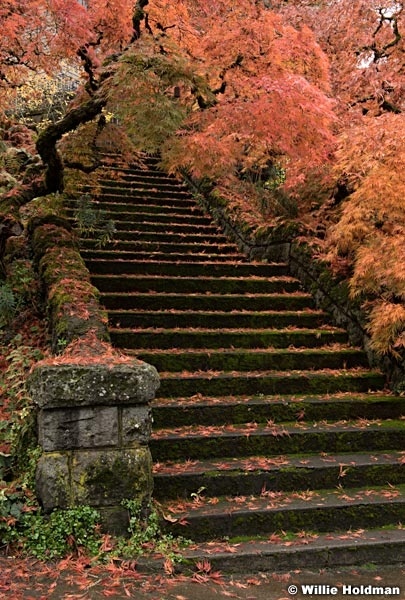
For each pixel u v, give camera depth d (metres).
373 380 5.15
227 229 8.19
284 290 6.55
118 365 3.38
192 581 3.07
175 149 5.89
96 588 2.91
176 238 7.67
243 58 5.86
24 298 5.43
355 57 7.50
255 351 5.27
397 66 7.11
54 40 5.54
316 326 6.00
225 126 5.28
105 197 8.48
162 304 5.83
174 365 4.99
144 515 3.34
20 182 7.02
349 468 4.00
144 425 3.41
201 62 6.00
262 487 3.85
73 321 4.20
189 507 3.58
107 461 3.30
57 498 3.22
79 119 5.64
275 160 6.90
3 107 6.62
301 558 3.30
